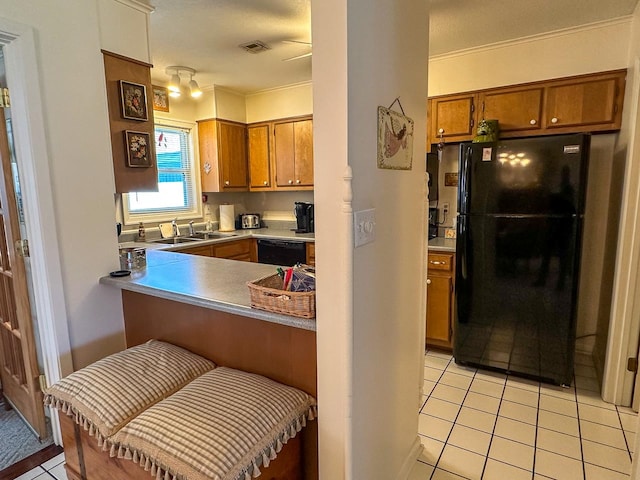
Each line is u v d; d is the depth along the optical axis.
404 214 1.56
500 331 2.60
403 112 1.47
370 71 1.21
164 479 1.16
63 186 1.80
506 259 2.51
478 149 2.50
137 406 1.39
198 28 2.56
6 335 2.19
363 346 1.30
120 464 1.40
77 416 1.44
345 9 1.07
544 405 2.29
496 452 1.89
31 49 1.63
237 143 4.31
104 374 1.51
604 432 2.03
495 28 2.57
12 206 1.83
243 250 4.06
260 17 2.40
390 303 1.49
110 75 1.98
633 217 2.13
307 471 1.56
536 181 2.37
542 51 2.70
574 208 2.29
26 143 1.68
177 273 2.12
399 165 1.48
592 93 2.56
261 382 1.48
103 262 2.01
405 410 1.72
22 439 2.02
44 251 1.75
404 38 1.44
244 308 1.48
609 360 2.28
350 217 1.14
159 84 3.80
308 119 3.94
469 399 2.36
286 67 3.40
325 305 1.25
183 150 4.23
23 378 2.11
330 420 1.32
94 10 1.88
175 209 4.19
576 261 2.33
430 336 3.04
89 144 1.89
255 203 4.81
